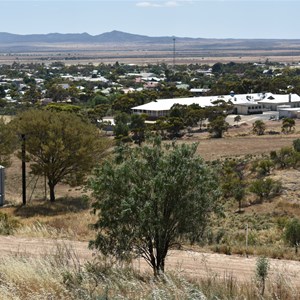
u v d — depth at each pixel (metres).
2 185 46.62
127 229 15.44
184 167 15.34
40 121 49.78
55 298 11.05
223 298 10.77
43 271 12.64
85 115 114.38
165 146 16.27
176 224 15.71
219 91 177.88
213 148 89.69
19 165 72.56
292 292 11.45
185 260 19.47
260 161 64.44
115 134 104.38
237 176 60.66
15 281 11.95
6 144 54.03
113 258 16.52
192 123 115.88
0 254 19.30
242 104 142.75
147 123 120.56
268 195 50.59
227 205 48.38
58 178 50.75
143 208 14.95
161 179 15.07
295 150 68.88
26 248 21.44
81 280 12.05
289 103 149.62
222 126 105.25
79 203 47.19
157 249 15.67
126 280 11.88
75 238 23.88
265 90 179.12
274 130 110.69
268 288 11.68
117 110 140.00
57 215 39.78
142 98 150.75
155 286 10.84
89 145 50.28
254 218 42.78
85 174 50.84
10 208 44.97
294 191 51.91
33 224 28.55
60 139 49.00
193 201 15.45
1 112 141.12
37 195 55.47
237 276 16.89
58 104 138.00
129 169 15.49
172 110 121.81
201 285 11.48
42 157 49.94
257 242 25.47
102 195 15.80
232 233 28.66
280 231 30.48
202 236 16.50
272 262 19.48
